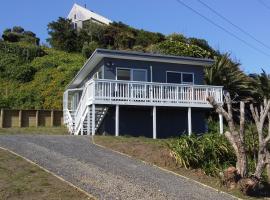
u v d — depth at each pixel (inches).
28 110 1295.5
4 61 1918.1
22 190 407.5
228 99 536.1
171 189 469.7
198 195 457.7
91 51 2164.1
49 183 435.8
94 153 632.4
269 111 544.1
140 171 542.9
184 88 977.5
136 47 2005.4
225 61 1224.8
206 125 1053.2
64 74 1827.0
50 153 605.6
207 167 575.2
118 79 993.5
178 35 2025.1
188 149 600.4
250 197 482.9
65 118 1254.9
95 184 451.2
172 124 1027.9
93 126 890.7
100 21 3024.1
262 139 518.3
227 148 609.3
